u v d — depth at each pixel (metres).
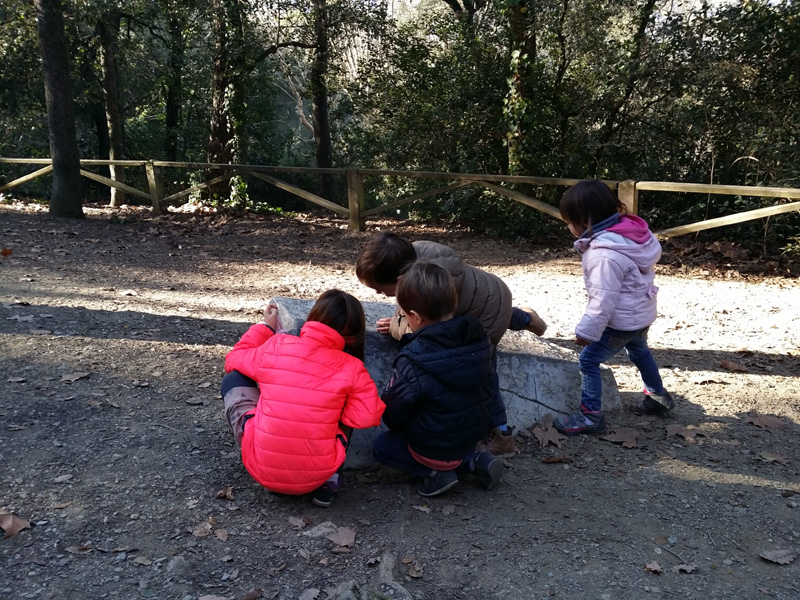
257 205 12.40
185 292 6.55
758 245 9.09
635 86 10.62
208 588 2.35
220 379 4.20
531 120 10.15
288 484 2.76
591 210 3.42
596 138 10.95
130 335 4.84
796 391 4.60
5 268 6.71
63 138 10.19
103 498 2.82
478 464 3.08
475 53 11.62
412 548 2.67
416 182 13.10
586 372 3.75
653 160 10.77
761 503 3.16
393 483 3.22
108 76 16.03
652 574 2.59
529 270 8.46
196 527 2.69
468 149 12.22
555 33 10.59
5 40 14.01
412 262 2.99
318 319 2.87
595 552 2.71
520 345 4.10
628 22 10.97
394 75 13.78
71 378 3.92
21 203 11.65
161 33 19.88
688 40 10.09
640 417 4.11
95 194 18.92
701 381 4.75
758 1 9.92
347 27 13.05
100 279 6.71
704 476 3.41
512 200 10.31
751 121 10.06
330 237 10.22
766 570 2.65
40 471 2.96
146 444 3.30
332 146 19.11
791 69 10.02
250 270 7.92
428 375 2.86
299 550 2.60
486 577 2.52
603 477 3.36
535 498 3.14
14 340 4.43
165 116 21.33
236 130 12.48
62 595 2.25
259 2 12.48
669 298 7.07
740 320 6.32
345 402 2.80
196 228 10.46
